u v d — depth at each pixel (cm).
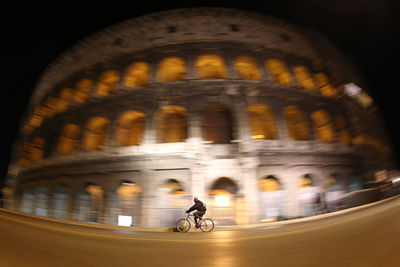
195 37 3189
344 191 2900
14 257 699
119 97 2939
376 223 1121
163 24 3328
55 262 681
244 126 2675
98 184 2759
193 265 693
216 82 2847
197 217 1553
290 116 3164
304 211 2648
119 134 2886
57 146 3152
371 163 3269
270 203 2597
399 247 736
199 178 2530
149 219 2489
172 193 2650
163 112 2883
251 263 695
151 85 2880
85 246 898
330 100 3281
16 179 3812
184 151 2564
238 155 2559
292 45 3462
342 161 2956
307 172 2759
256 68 3145
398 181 3178
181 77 3083
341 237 933
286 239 1007
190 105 2784
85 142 2988
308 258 710
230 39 3216
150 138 2700
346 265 627
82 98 3334
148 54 3183
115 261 722
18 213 2117
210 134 2783
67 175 2931
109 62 3312
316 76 3444
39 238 972
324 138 3200
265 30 3394
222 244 993
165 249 904
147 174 2603
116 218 2619
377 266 603
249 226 1709
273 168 2664
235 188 2656
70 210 2805
